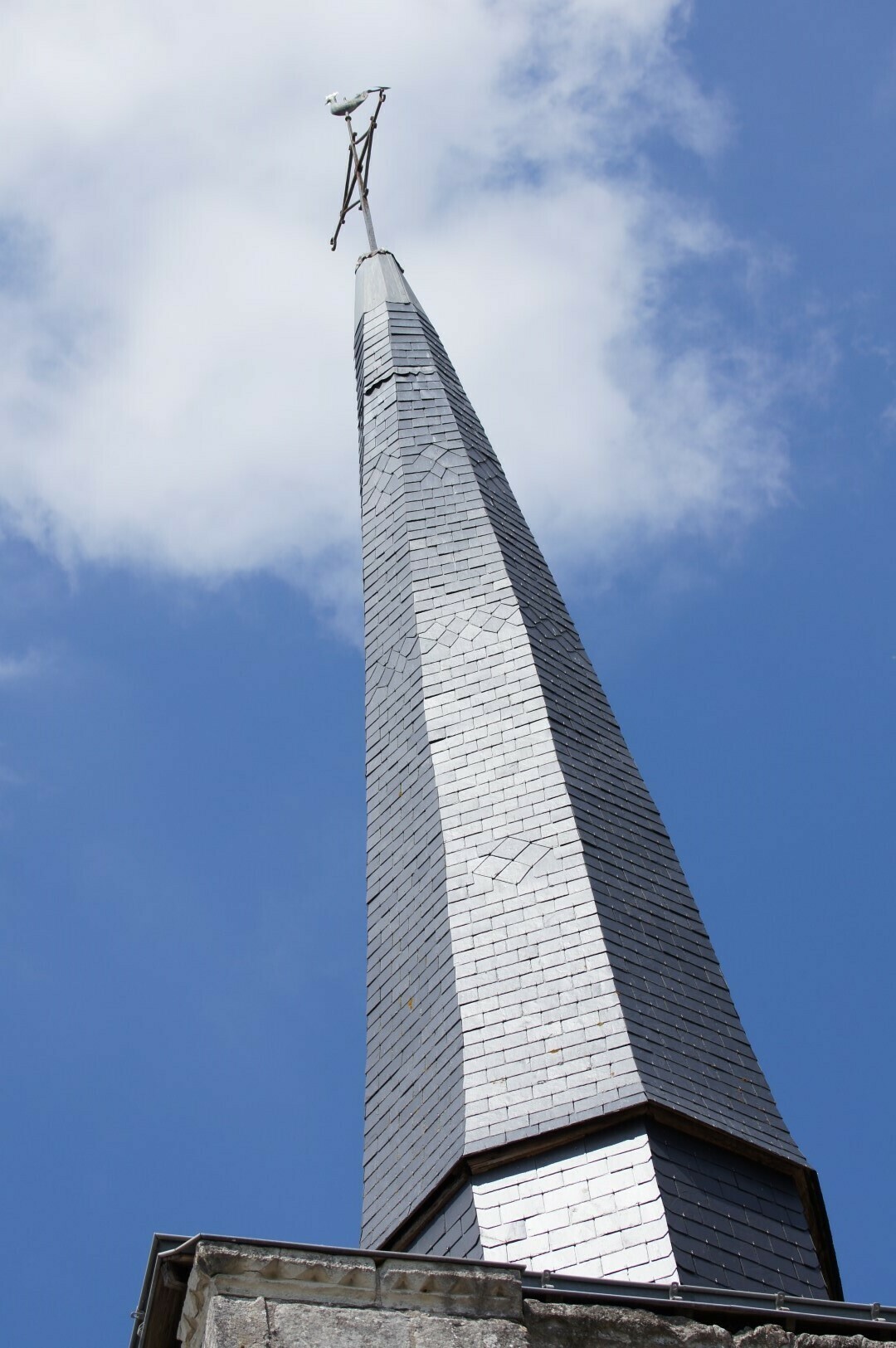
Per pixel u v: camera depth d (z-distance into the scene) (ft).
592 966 76.43
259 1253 53.78
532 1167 70.23
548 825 82.23
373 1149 76.54
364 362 111.04
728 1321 56.59
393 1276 54.19
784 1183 72.84
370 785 89.66
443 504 99.25
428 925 81.05
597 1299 55.83
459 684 89.51
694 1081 73.72
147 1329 55.16
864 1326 57.11
